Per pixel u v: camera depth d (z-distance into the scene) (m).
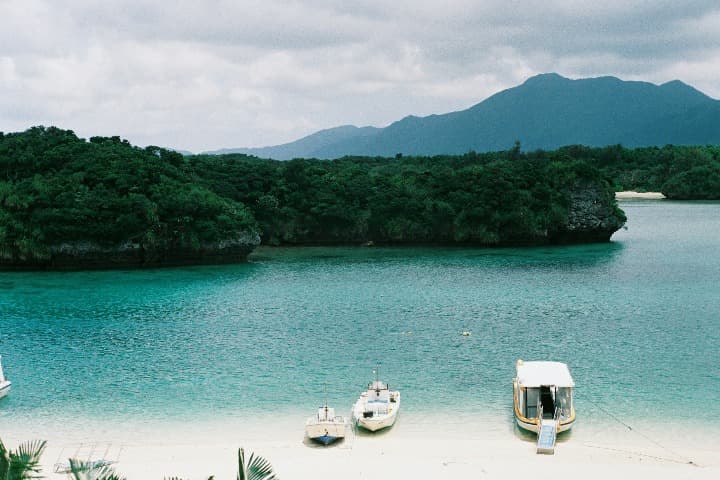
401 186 139.75
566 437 39.31
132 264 108.00
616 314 68.50
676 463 35.62
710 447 37.69
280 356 56.19
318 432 38.72
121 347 59.56
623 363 52.25
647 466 35.16
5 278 97.88
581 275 92.31
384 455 37.34
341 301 78.38
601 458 36.44
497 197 129.00
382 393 43.72
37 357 56.75
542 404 42.41
